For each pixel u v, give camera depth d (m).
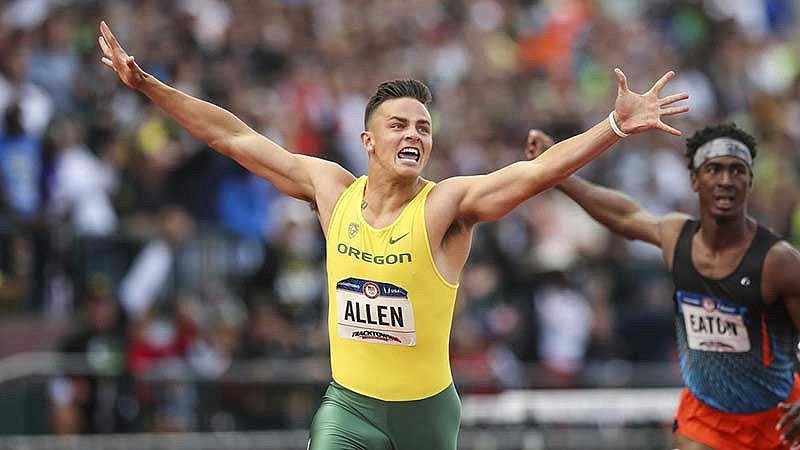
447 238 21.91
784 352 25.83
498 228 48.59
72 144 44.31
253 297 43.16
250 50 53.59
